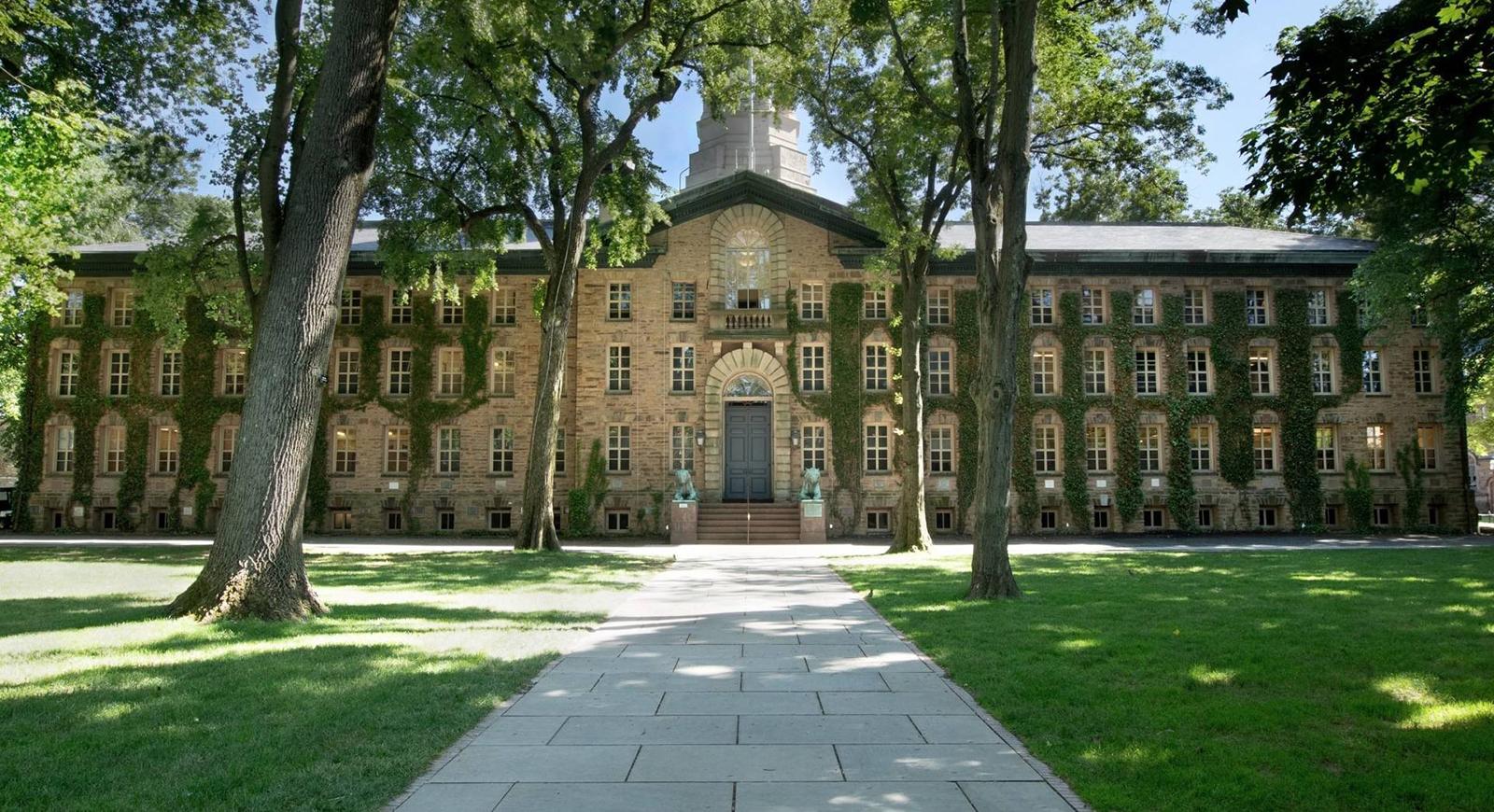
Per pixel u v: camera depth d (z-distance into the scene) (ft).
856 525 116.57
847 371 118.73
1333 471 120.98
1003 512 50.78
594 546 104.22
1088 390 121.08
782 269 119.85
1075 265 121.29
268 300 42.91
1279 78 33.65
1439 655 31.14
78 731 21.66
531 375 121.60
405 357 122.72
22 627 37.04
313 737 21.33
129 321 124.57
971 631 37.68
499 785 18.30
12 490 126.93
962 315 121.29
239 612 39.75
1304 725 22.63
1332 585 52.80
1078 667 29.91
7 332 118.32
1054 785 18.39
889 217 92.17
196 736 21.29
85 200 119.55
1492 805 16.81
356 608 44.88
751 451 120.06
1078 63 67.56
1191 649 32.76
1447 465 121.19
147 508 120.57
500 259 121.49
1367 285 99.76
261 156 60.18
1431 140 31.32
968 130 55.16
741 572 69.46
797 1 84.38
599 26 72.54
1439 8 30.19
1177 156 81.25
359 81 44.39
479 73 77.77
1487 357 101.09
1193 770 18.81
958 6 56.49
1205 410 120.67
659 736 22.16
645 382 119.34
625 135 86.28
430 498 119.75
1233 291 122.62
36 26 62.85
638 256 98.02
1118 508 118.93
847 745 21.42
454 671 29.19
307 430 42.73
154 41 73.41
